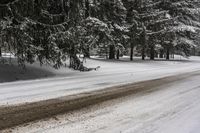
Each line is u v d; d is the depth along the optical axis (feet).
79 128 19.10
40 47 49.47
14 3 46.50
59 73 60.13
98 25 74.18
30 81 45.55
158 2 124.36
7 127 19.10
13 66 56.59
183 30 131.75
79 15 56.54
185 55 160.25
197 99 31.17
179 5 135.23
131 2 104.12
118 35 95.91
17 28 45.78
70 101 28.19
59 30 52.31
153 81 47.42
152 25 119.85
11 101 27.86
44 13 51.11
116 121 21.06
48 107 25.23
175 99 30.83
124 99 29.91
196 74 62.69
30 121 20.59
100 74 60.75
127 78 51.93
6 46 48.80
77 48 57.62
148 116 22.88
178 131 19.29
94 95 32.01
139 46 126.52
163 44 138.62
